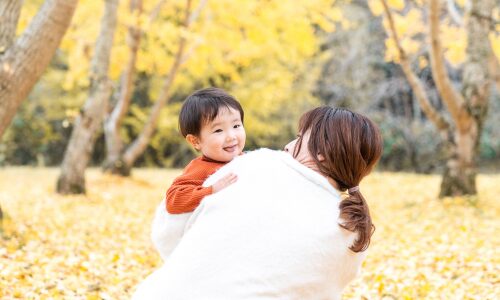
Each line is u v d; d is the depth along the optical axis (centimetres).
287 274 185
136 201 1192
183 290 185
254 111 2305
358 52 2414
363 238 192
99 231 809
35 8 1553
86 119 1206
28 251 614
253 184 196
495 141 2452
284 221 188
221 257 186
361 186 1555
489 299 463
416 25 1234
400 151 2544
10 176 1712
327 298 196
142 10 1413
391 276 543
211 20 1484
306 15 1495
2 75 598
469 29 1096
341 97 2478
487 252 627
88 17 1474
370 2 1116
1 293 443
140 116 2267
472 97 1087
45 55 617
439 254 634
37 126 2456
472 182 1107
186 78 2211
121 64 1504
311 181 199
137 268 596
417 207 1070
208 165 225
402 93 2638
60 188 1198
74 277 520
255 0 1362
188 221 201
